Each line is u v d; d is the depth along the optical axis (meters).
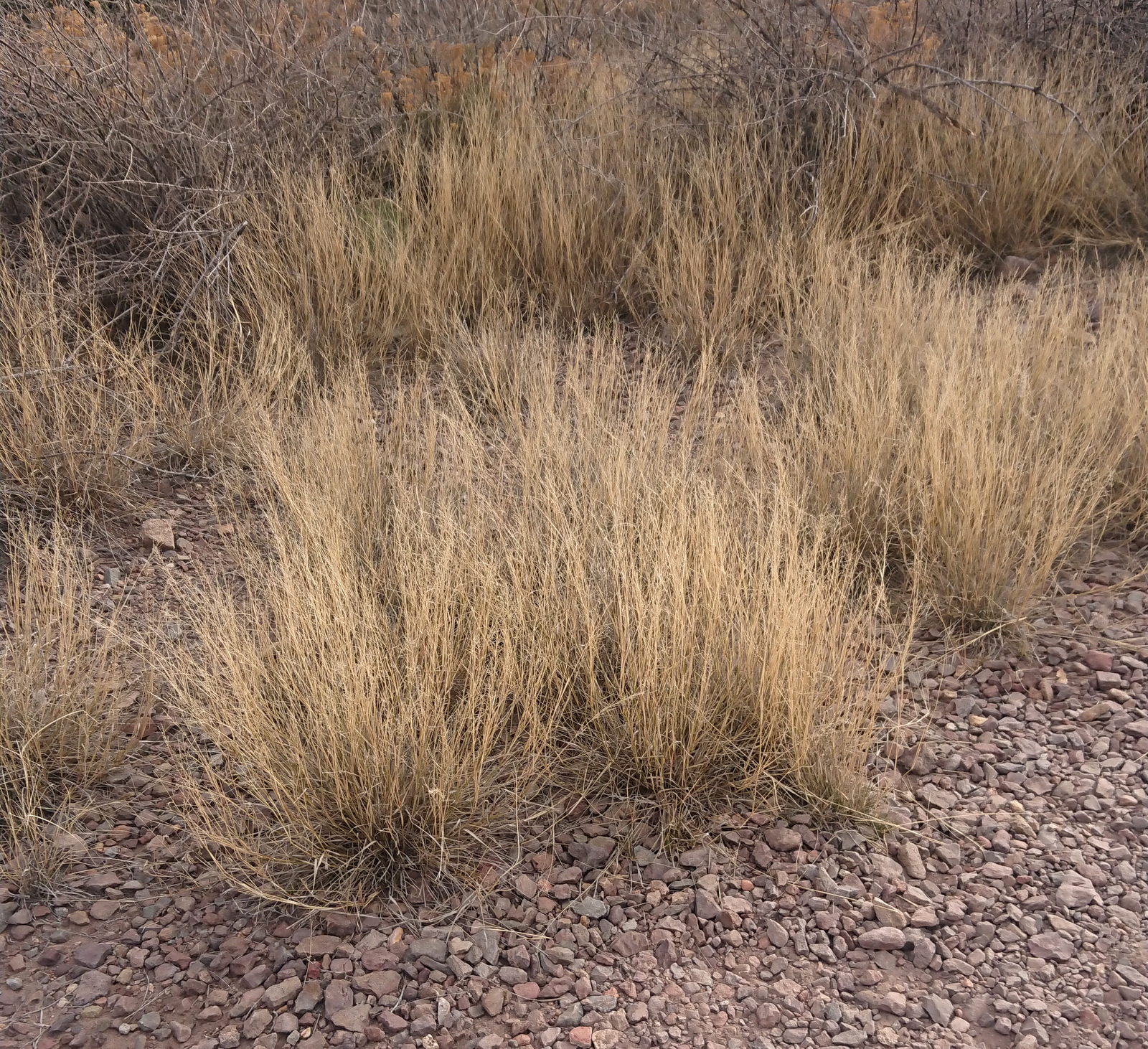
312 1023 2.38
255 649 3.15
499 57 6.62
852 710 3.10
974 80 6.23
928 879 2.74
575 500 3.61
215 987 2.47
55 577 3.30
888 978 2.49
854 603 3.64
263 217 5.11
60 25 5.14
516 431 4.31
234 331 4.77
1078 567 3.88
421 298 5.22
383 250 5.30
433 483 3.97
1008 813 2.92
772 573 3.03
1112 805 2.93
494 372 4.68
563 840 2.85
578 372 4.64
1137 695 3.29
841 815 2.89
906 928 2.60
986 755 3.12
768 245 5.44
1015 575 3.71
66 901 2.67
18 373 4.09
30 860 2.71
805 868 2.75
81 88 4.92
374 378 5.09
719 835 2.85
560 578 3.34
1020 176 6.17
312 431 4.26
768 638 2.96
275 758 2.77
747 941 2.58
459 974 2.48
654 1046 2.33
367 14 6.57
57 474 3.99
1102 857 2.78
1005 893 2.69
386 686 2.84
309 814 2.74
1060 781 3.02
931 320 4.82
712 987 2.46
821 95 5.96
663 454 3.85
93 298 4.70
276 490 4.10
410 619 3.02
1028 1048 2.30
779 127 6.05
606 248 5.68
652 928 2.60
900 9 6.39
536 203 5.68
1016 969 2.49
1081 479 3.97
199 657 3.39
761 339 5.32
